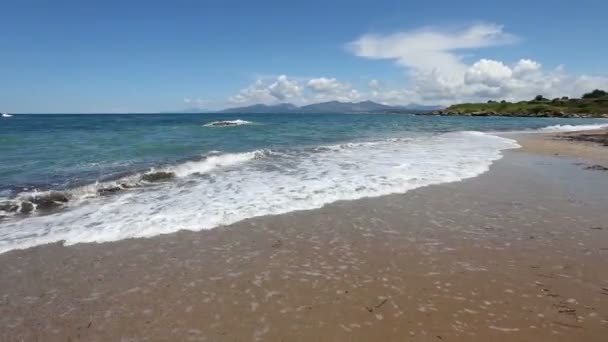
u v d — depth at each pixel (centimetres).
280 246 612
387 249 601
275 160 1511
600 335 380
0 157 1498
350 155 1664
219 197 909
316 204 852
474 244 621
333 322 405
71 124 4728
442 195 938
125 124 4816
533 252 589
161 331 391
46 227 694
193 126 4269
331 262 553
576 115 9406
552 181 1115
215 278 504
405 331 388
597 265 543
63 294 464
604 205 856
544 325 397
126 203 858
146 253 584
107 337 383
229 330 392
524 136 2934
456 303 441
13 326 400
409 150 1867
